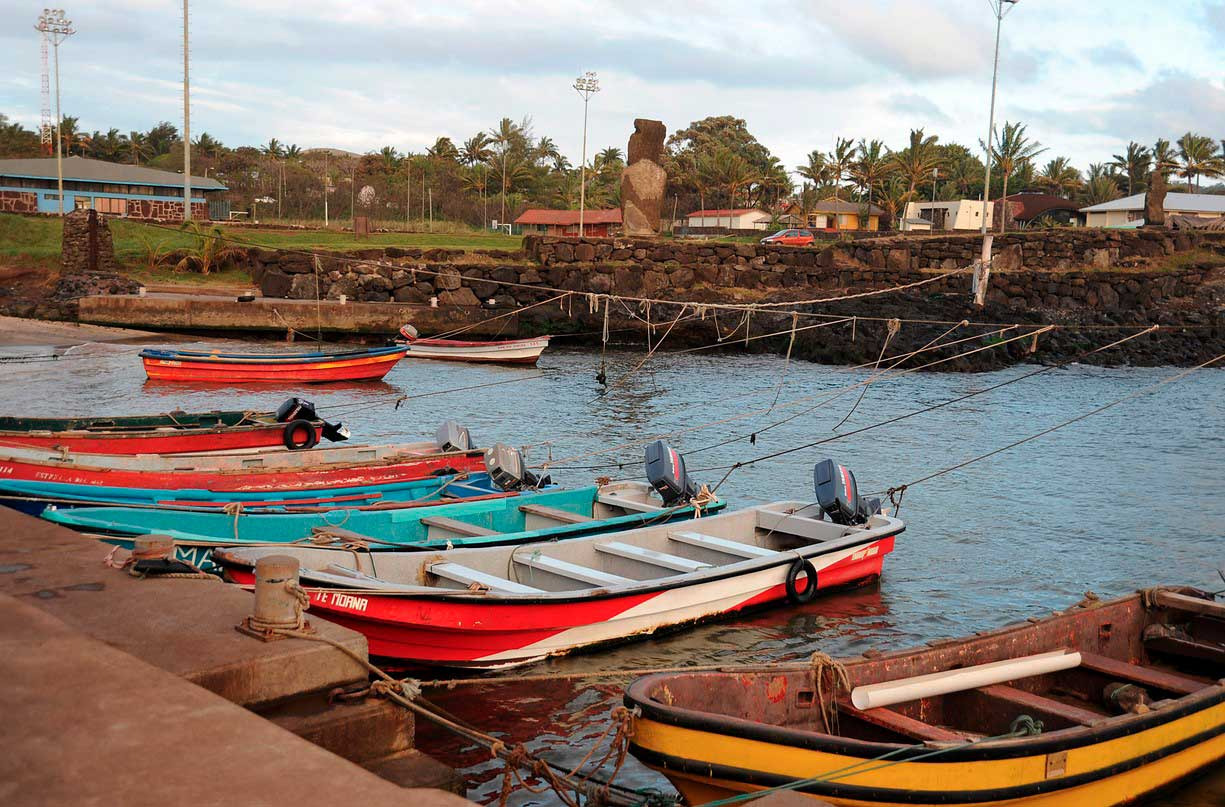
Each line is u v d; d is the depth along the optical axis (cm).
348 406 2700
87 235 4678
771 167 11031
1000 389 3309
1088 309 4684
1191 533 1616
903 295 4659
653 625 1066
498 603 926
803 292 4803
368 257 4616
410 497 1487
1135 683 809
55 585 587
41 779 331
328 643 511
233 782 337
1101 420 2738
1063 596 1296
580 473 1986
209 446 1781
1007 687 778
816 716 717
